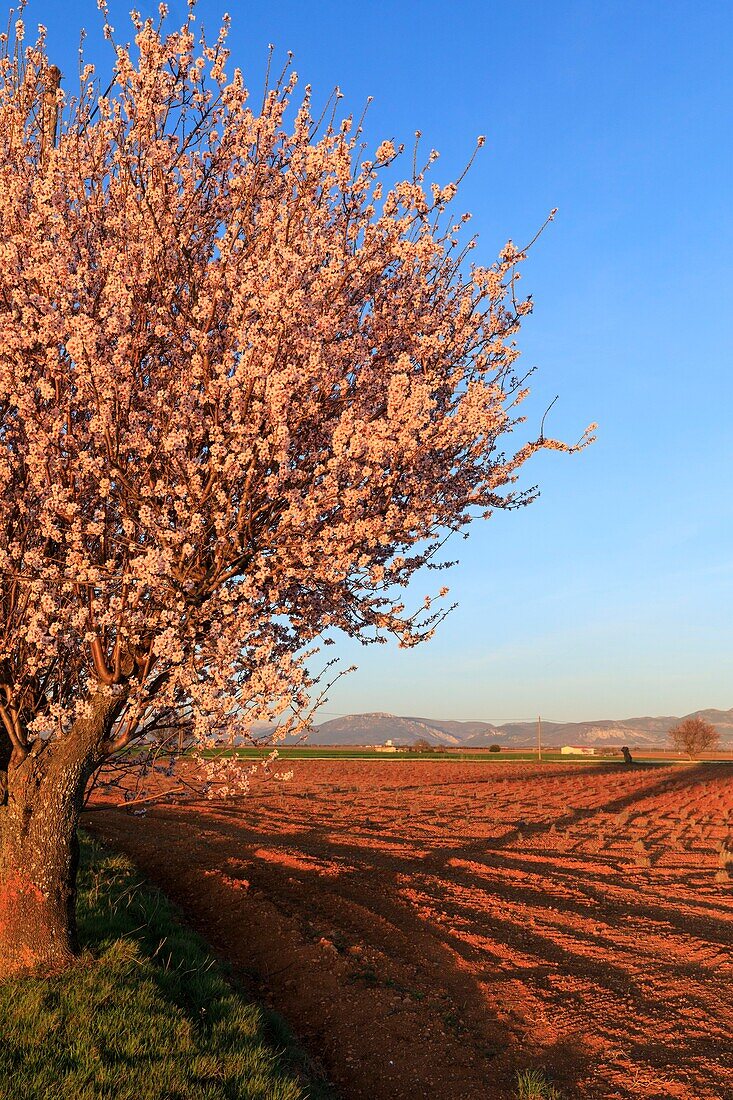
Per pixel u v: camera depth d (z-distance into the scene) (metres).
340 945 11.59
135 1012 7.53
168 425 7.23
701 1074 7.64
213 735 7.75
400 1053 8.55
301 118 8.09
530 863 17.91
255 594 7.59
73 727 8.36
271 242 7.50
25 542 7.46
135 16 7.07
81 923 10.25
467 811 28.20
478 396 7.19
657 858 19.06
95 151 7.67
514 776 44.72
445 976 10.62
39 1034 6.84
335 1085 7.96
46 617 7.22
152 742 8.59
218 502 7.37
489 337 8.41
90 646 7.80
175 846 18.55
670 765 54.53
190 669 7.38
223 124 7.76
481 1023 9.22
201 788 8.49
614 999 9.67
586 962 11.09
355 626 8.81
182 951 10.50
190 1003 8.55
